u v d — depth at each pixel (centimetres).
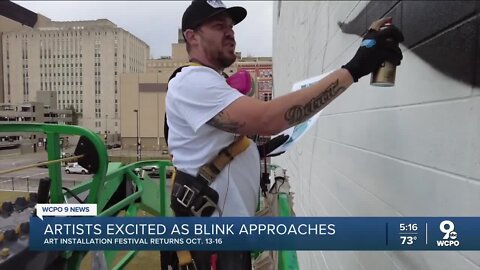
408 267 179
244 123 130
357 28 290
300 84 220
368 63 132
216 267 150
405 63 189
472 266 132
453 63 143
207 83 135
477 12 127
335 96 132
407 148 186
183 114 140
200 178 144
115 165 304
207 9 144
